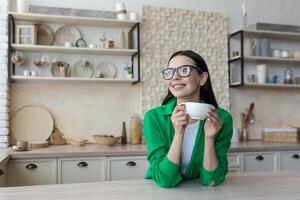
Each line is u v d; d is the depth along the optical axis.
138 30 3.24
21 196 0.96
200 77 1.21
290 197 0.97
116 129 3.34
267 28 3.56
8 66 2.93
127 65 3.37
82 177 2.61
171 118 1.14
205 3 3.63
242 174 1.34
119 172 2.68
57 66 3.15
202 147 1.22
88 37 3.30
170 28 3.46
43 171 2.53
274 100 3.81
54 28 3.21
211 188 1.09
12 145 3.05
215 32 3.60
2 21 2.95
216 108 1.29
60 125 3.21
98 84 3.32
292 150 3.09
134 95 3.40
